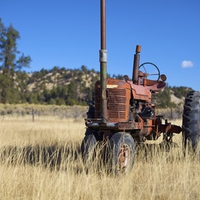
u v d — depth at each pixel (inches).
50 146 332.8
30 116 1270.9
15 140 353.7
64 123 801.6
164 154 253.6
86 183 197.6
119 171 226.5
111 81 249.9
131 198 182.7
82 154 241.3
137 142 281.9
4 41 2204.7
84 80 4143.7
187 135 271.6
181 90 2628.0
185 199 185.3
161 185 202.8
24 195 186.9
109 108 248.4
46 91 3206.2
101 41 239.8
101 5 236.7
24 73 3080.7
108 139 237.9
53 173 226.8
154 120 284.4
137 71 283.1
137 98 259.8
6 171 217.6
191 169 241.1
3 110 1562.5
